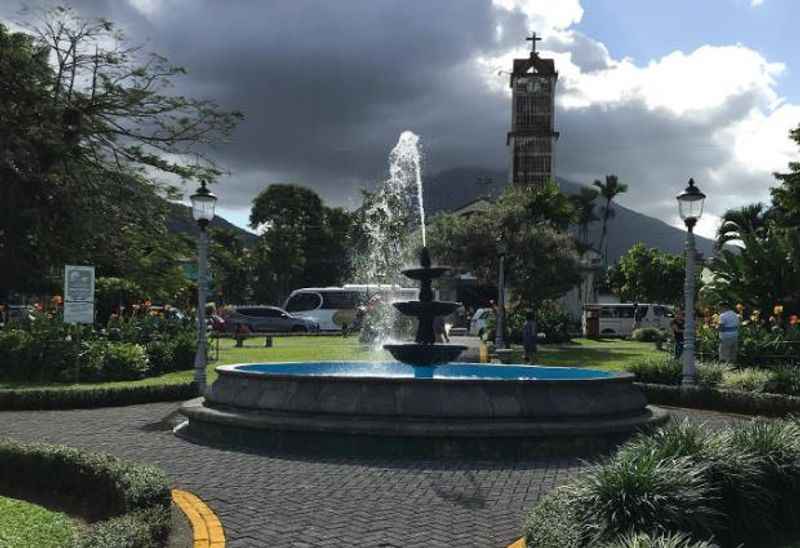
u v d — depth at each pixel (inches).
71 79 1213.1
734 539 252.1
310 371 585.0
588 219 3762.3
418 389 391.2
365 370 607.5
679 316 866.1
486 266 1605.6
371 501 287.6
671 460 243.0
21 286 1282.0
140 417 529.0
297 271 3021.7
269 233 2965.1
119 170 1283.2
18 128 1162.0
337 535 241.8
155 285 1285.7
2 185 1136.8
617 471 228.2
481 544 234.5
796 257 960.3
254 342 1481.3
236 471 340.5
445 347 550.0
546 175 3580.2
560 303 2252.7
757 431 286.2
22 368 740.0
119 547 186.2
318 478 327.0
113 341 853.2
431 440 374.9
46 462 296.7
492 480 327.3
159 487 248.8
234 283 2967.5
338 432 382.3
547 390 402.9
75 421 508.4
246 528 249.0
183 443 416.2
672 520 214.5
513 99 3607.3
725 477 254.1
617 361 1005.2
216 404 445.4
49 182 1156.5
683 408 626.8
